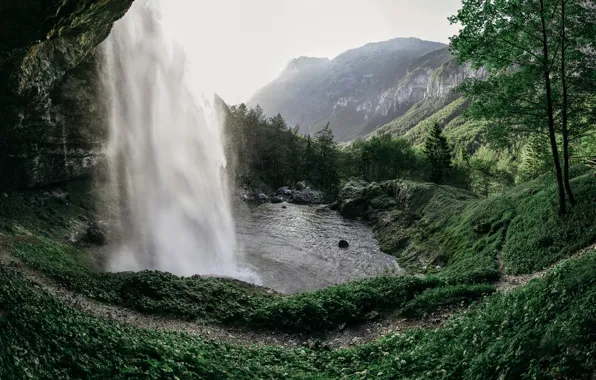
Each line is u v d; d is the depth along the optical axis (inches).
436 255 1758.1
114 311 823.7
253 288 1251.8
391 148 4571.9
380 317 914.7
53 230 1476.4
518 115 1043.9
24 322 472.1
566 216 1051.9
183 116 2529.5
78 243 1517.0
